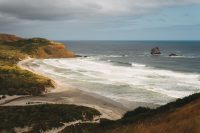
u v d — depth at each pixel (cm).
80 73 8944
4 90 5875
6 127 3247
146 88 6212
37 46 17112
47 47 17275
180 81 7138
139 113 3005
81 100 5325
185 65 11856
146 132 1382
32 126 3322
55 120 3541
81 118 3769
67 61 13912
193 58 15912
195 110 2142
